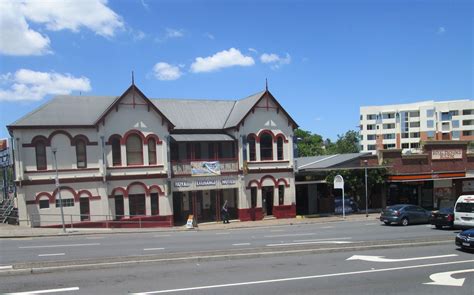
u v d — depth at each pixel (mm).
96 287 10742
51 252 17094
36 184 28391
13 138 28438
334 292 10562
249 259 14625
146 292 10328
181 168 33000
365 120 114688
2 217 31172
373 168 39219
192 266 13406
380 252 16375
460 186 44469
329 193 40062
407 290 10820
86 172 29656
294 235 24078
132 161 31188
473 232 16797
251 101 36656
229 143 36562
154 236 24266
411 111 109625
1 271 11922
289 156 36781
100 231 26547
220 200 37469
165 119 31906
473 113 104188
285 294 10328
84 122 29812
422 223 31172
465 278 12180
